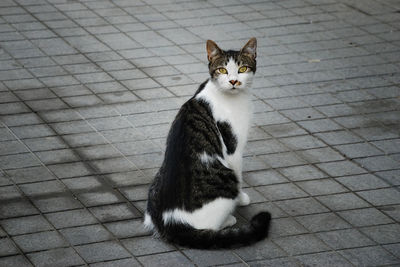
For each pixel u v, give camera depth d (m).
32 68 9.63
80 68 9.69
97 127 8.06
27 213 6.28
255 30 11.15
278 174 7.09
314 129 8.09
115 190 6.73
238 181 5.93
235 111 5.90
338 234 6.02
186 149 5.74
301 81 9.40
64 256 5.64
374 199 6.62
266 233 5.77
